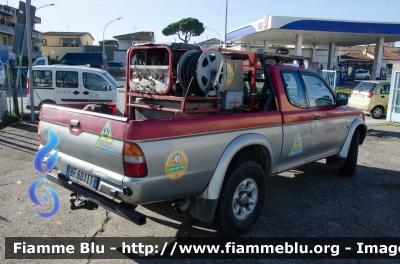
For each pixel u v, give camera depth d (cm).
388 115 1288
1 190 504
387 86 1413
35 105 1083
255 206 402
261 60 458
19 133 895
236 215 381
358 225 427
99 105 505
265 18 2556
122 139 298
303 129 475
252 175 390
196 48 394
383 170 667
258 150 429
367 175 633
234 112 434
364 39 3225
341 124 561
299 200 503
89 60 2658
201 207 357
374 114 1409
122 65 3441
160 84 392
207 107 396
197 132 332
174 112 378
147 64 423
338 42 3609
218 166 355
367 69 4797
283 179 600
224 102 411
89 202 358
